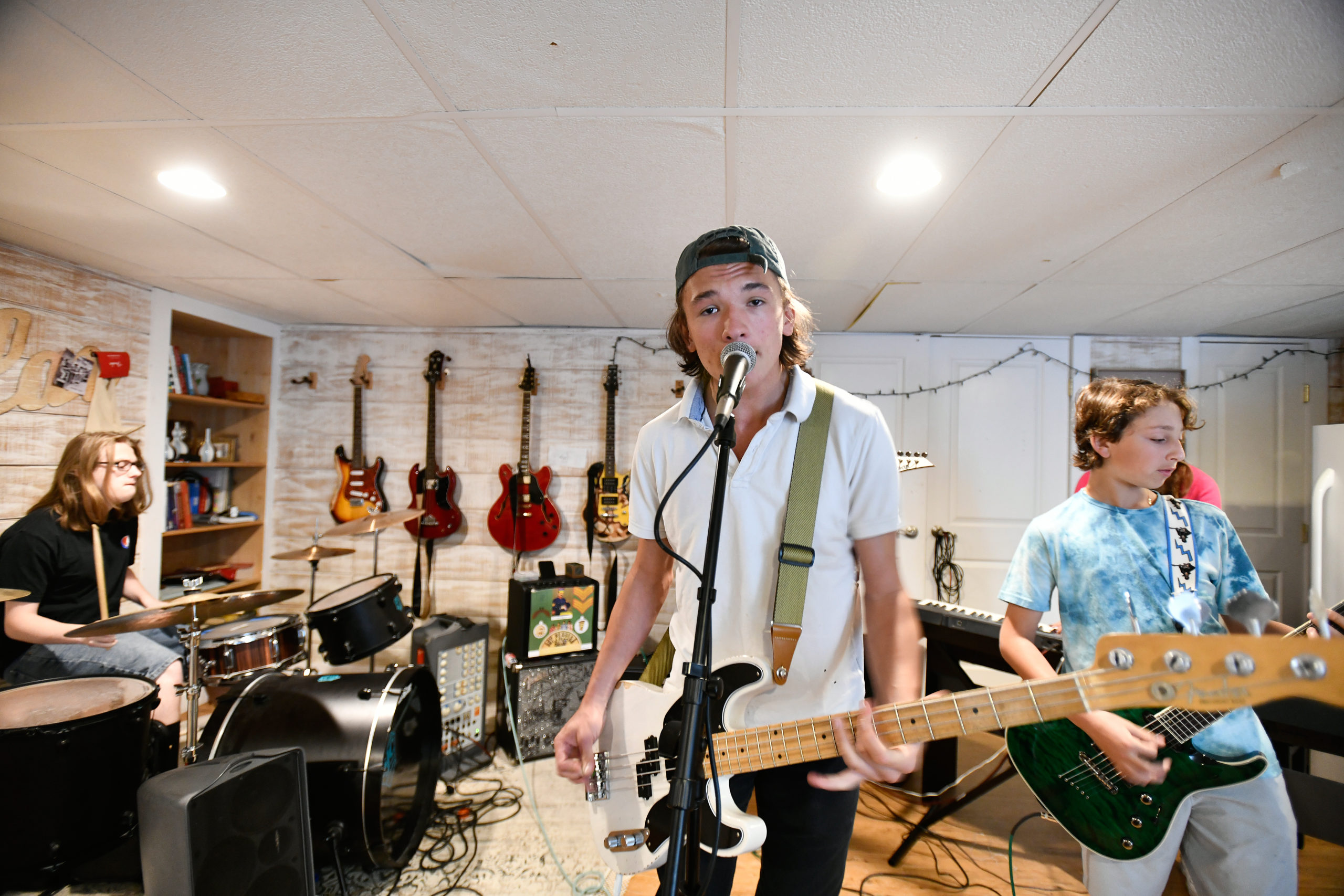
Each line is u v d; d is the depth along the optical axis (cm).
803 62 110
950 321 300
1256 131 128
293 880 143
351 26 102
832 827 94
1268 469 312
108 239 205
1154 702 67
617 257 217
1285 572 308
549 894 173
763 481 94
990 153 140
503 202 172
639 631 113
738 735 91
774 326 90
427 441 323
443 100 124
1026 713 74
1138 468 125
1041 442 323
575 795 226
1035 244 194
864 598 97
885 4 96
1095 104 120
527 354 332
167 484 286
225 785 130
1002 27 100
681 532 102
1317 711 154
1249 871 111
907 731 81
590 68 113
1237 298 248
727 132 134
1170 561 121
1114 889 122
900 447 326
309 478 334
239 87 120
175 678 211
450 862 187
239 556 331
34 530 199
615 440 325
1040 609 136
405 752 188
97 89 121
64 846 147
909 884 178
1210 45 103
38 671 202
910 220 178
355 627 222
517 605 265
